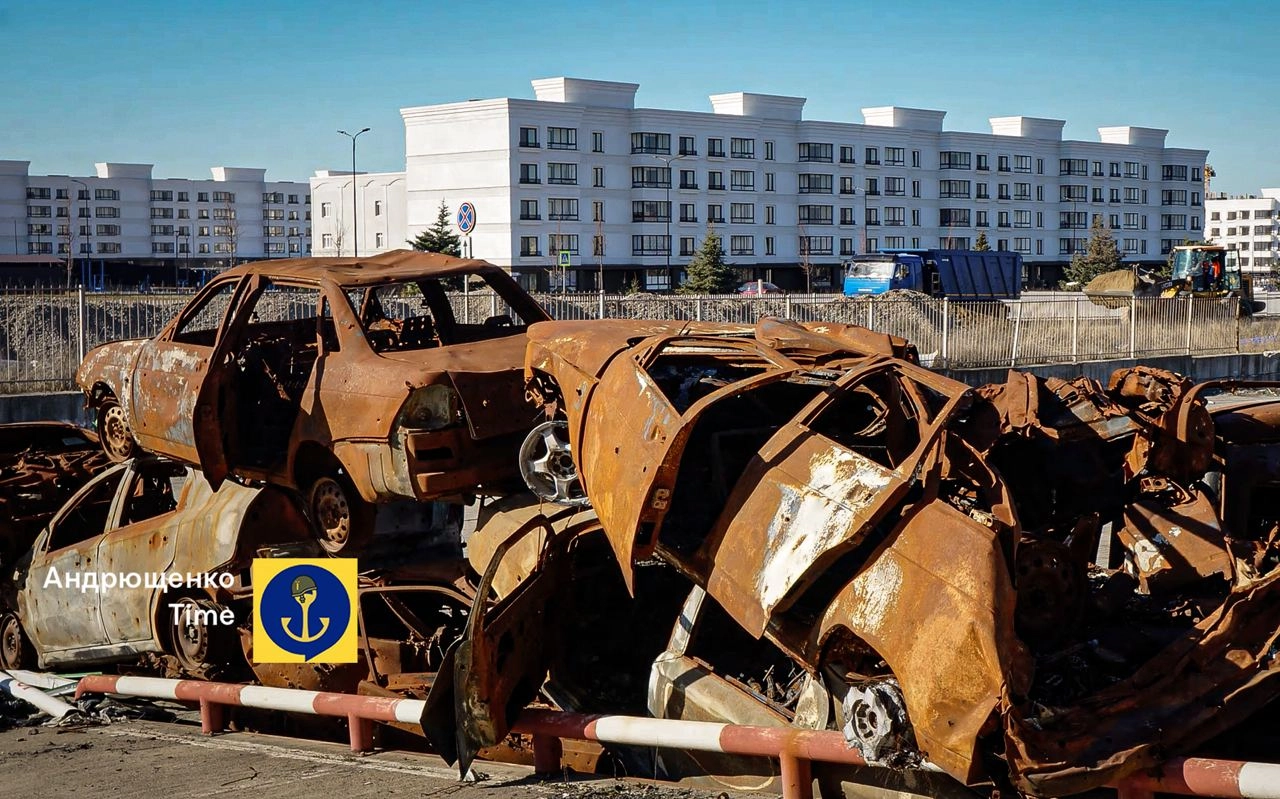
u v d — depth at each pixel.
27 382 21.16
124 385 10.38
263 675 8.66
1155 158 109.44
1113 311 38.12
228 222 135.25
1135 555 7.38
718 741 5.98
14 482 10.73
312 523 9.05
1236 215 191.38
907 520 5.45
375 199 94.75
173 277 101.00
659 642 7.73
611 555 7.68
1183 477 7.31
